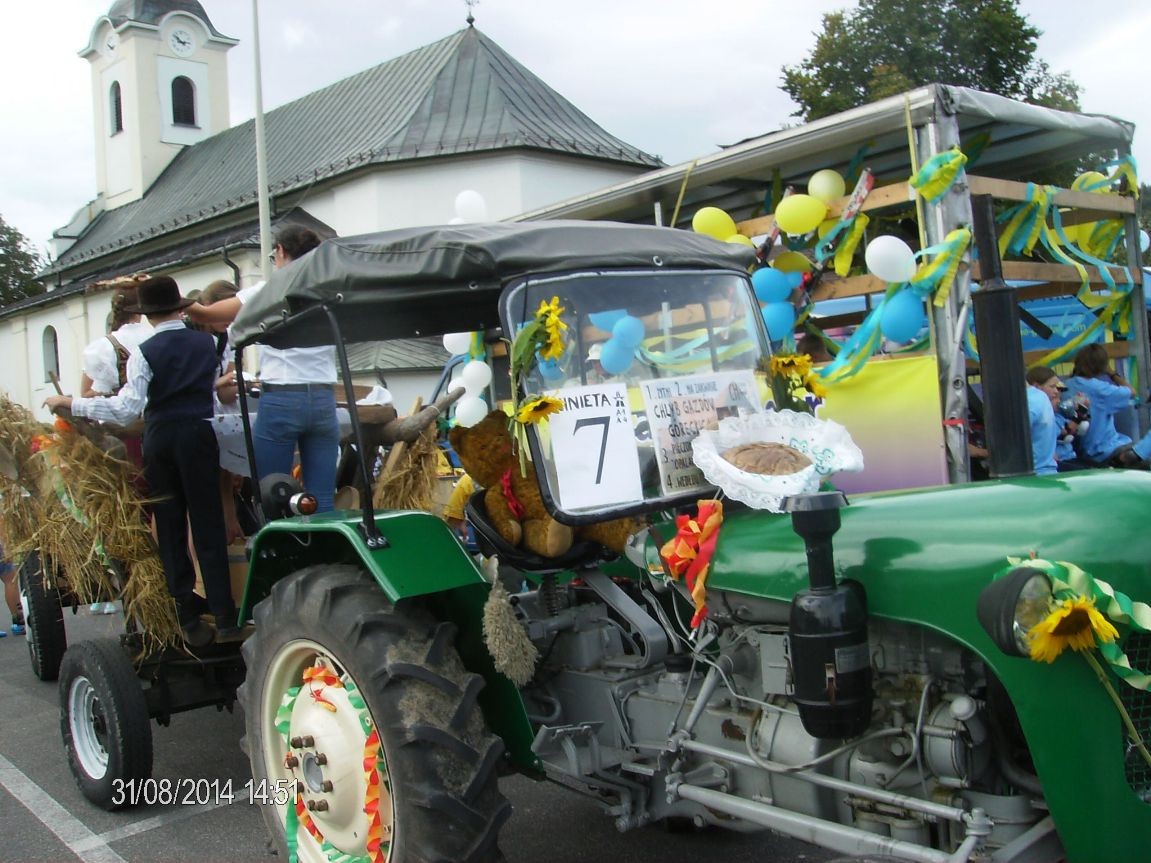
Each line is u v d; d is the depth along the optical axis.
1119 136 6.59
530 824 4.18
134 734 4.34
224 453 4.66
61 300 31.38
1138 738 2.26
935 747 2.43
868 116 5.64
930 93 5.35
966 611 2.33
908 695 2.53
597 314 3.13
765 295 6.03
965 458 5.41
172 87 33.78
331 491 4.97
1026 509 2.40
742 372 3.39
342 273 3.17
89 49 34.50
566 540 3.12
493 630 2.93
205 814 4.45
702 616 2.82
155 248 28.55
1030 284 6.98
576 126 24.41
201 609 4.52
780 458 2.82
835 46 22.41
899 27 21.84
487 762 2.95
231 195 26.94
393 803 2.95
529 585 3.86
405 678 2.97
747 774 2.81
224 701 4.70
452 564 3.09
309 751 3.35
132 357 4.30
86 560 4.59
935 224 5.43
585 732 3.18
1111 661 2.18
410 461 5.06
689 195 7.09
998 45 21.38
